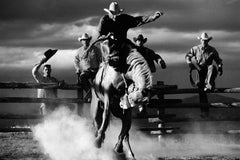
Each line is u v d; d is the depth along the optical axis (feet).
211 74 48.47
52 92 47.62
